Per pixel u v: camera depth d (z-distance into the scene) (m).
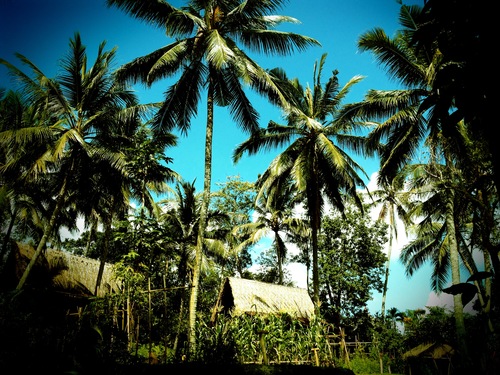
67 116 14.50
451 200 11.88
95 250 29.58
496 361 1.58
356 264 26.77
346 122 15.92
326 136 17.27
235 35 13.40
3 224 20.05
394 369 15.09
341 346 13.75
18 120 13.48
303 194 20.41
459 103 1.62
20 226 20.53
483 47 1.48
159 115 13.14
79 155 14.91
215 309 14.90
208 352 8.35
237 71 12.59
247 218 24.98
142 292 8.09
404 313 22.88
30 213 18.05
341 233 27.48
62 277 16.28
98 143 15.13
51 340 5.51
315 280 15.80
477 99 1.56
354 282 25.64
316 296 15.47
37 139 13.50
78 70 14.25
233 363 8.41
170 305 15.35
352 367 14.73
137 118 17.53
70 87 14.46
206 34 12.44
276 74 16.33
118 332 7.02
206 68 13.30
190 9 13.23
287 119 17.53
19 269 15.06
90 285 17.05
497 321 1.62
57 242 21.05
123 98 15.92
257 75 12.42
